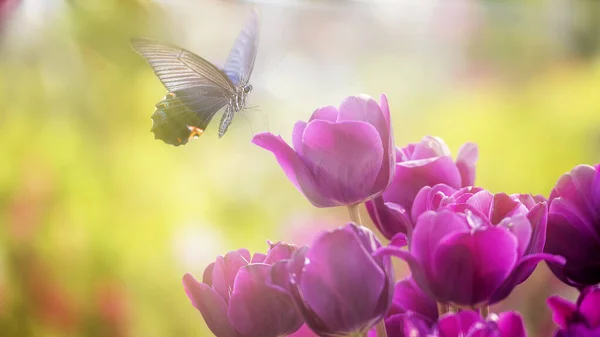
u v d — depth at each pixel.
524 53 1.90
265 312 1.11
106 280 1.44
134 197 1.46
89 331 1.43
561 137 1.67
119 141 1.48
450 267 1.07
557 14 1.93
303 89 1.69
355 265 1.08
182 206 1.47
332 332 1.08
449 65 1.79
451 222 1.07
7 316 1.42
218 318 1.11
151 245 1.45
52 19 1.45
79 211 1.44
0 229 1.43
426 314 1.13
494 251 1.06
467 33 1.80
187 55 1.38
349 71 1.73
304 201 1.52
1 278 1.42
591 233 1.11
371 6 1.73
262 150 1.53
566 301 1.07
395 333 1.10
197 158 1.51
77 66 1.46
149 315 1.44
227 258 1.13
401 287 1.13
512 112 1.71
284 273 1.08
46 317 1.43
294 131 1.15
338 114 1.15
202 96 1.43
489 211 1.09
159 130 1.42
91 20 1.46
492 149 1.67
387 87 1.75
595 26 1.87
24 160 1.44
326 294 1.08
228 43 1.65
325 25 1.71
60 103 1.46
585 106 1.68
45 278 1.43
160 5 1.52
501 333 1.05
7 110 1.44
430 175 1.15
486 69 1.79
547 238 1.12
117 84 1.49
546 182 1.64
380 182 1.14
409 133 1.74
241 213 1.50
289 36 1.68
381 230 1.16
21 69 1.44
